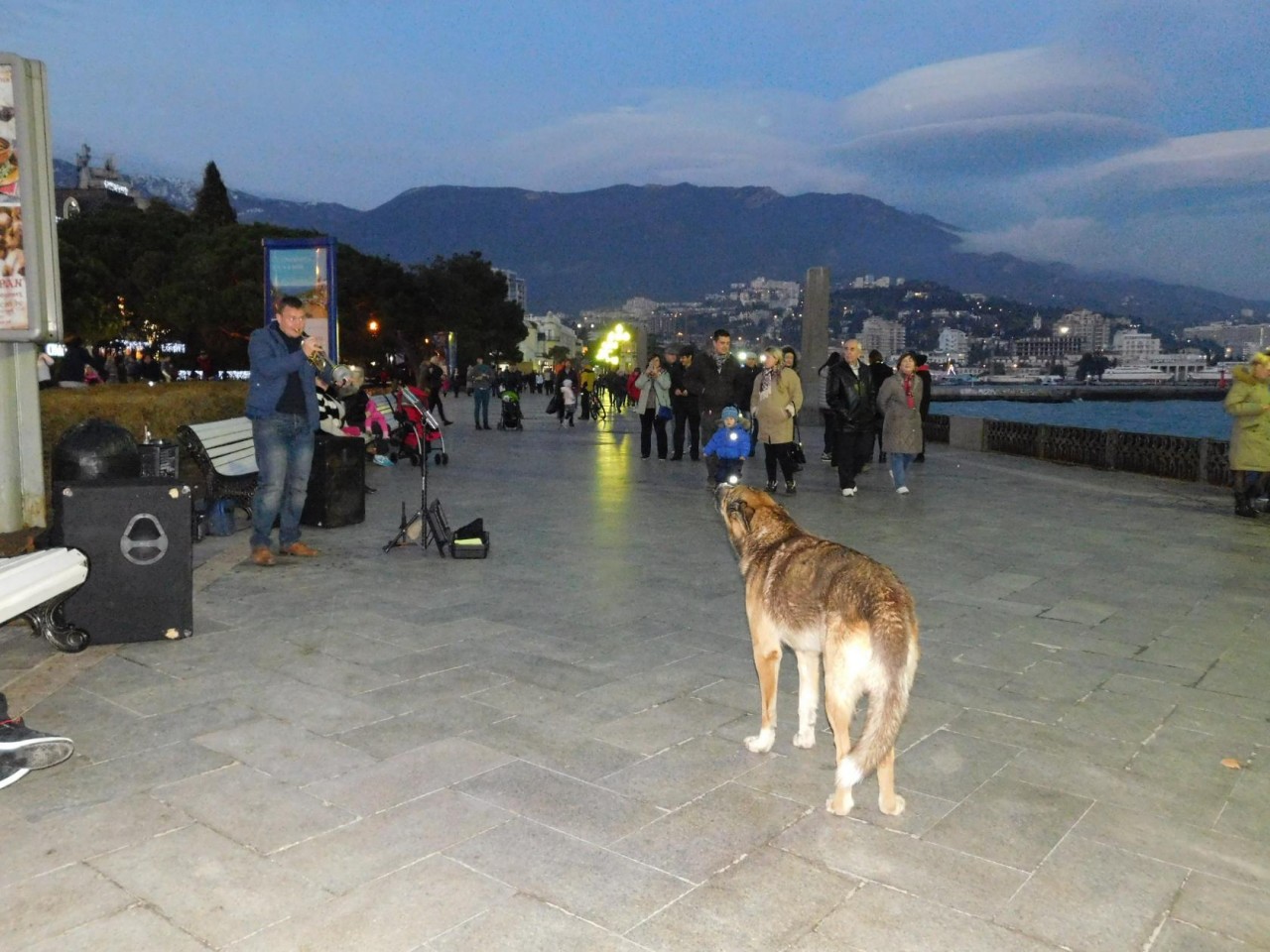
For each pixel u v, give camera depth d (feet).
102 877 9.71
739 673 16.65
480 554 25.91
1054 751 13.53
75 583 16.29
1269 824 11.37
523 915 9.16
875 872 10.12
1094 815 11.55
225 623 19.22
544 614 20.31
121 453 20.31
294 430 24.63
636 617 20.18
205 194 248.32
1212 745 13.79
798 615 11.87
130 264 174.19
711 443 35.58
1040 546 28.66
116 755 12.73
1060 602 22.04
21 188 22.22
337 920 9.02
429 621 19.62
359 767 12.48
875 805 11.70
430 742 13.35
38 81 22.50
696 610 20.80
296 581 22.97
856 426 39.06
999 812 11.58
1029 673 16.96
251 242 152.05
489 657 17.25
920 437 39.86
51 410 27.30
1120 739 13.99
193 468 34.60
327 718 14.17
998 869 10.23
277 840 10.52
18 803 11.28
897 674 10.36
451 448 60.44
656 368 53.72
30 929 8.78
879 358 51.29
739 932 8.96
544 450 59.67
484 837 10.68
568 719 14.35
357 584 22.74
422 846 10.44
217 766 12.43
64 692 15.08
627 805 11.54
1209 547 28.81
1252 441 33.88
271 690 15.33
